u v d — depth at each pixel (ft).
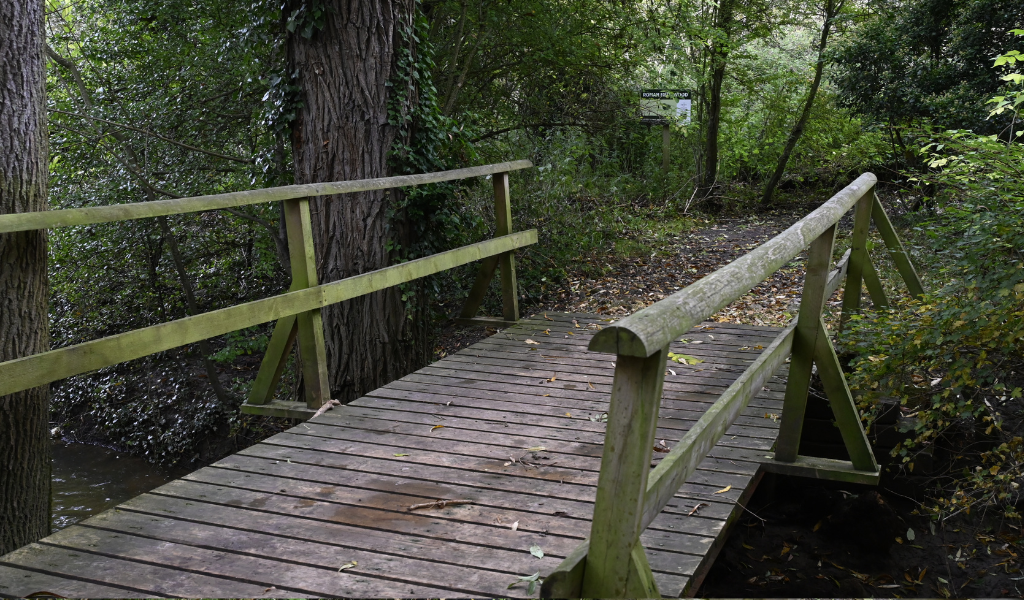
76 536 8.84
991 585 12.42
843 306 16.78
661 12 39.45
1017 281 12.19
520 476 10.52
